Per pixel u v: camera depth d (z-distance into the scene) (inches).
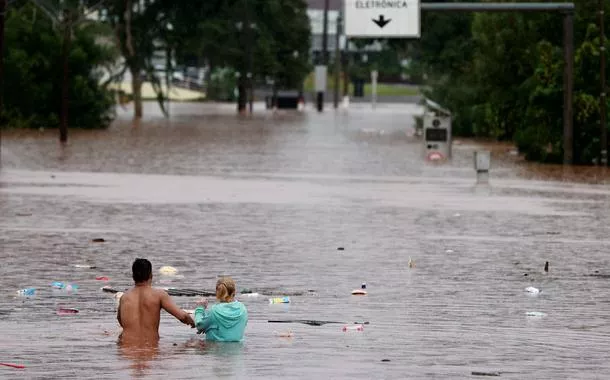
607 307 1726.1
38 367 1304.1
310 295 1781.5
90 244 2256.4
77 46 6451.8
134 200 3002.0
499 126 5856.3
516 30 5551.2
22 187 3272.6
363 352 1405.0
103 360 1341.0
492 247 2313.0
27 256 2106.3
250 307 1681.8
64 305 1665.8
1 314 1600.6
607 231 2573.8
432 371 1316.4
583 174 4156.0
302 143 5438.0
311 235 2432.3
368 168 4180.6
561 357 1398.9
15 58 6235.2
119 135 5826.8
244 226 2551.7
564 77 4503.0
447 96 6569.9
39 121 6348.4
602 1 4525.1
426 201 3125.0
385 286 1868.8
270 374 1286.9
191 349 1406.3
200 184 3447.3
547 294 1825.8
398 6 4350.4
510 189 3516.2
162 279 1895.9
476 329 1555.1
